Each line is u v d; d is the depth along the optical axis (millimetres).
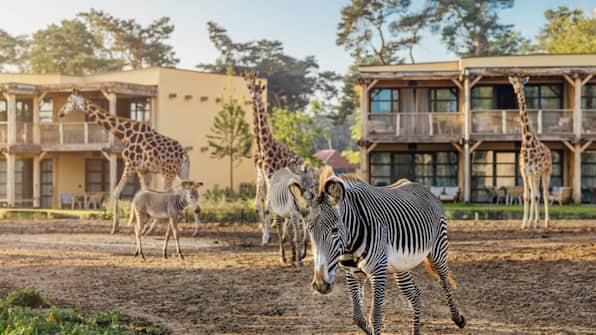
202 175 32062
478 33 53000
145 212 14133
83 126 29156
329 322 8438
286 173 12922
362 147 27625
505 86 29016
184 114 31172
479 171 29156
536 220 19156
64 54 57656
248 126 30797
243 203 23969
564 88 28656
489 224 20547
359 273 6625
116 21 58625
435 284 10555
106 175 31500
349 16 51469
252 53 58344
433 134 27484
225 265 12680
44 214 25156
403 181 7891
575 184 26656
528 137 19156
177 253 14742
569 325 8227
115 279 11336
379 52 52656
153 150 19938
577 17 51438
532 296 9719
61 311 8250
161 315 8875
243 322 8492
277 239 17547
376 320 6445
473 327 8148
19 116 31719
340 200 5855
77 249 15562
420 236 7035
